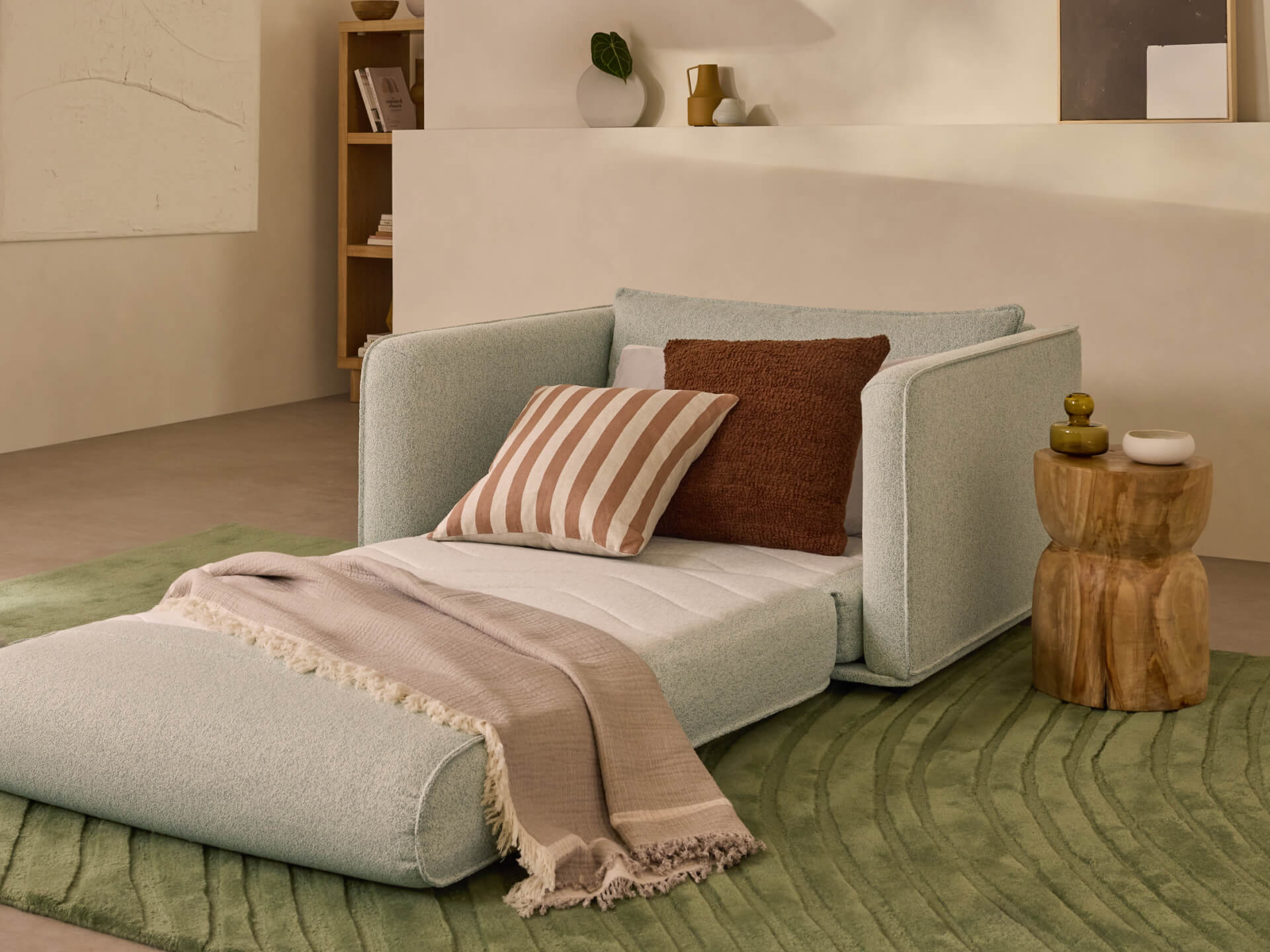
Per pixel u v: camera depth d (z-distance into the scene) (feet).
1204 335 12.68
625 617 7.43
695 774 6.65
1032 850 6.51
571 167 15.57
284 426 19.45
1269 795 7.13
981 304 13.58
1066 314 13.23
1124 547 8.29
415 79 21.43
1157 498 8.13
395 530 9.35
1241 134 12.29
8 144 15.94
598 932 5.76
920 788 7.25
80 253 18.04
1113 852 6.48
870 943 5.66
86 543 12.89
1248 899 6.00
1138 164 12.72
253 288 20.83
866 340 9.17
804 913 5.92
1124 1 12.91
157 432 18.88
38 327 17.60
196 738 6.35
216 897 6.04
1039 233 13.24
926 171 13.66
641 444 8.75
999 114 13.91
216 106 18.69
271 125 20.84
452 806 5.93
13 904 6.02
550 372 10.32
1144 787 7.25
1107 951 5.56
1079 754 7.71
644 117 15.70
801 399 8.97
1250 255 12.39
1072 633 8.46
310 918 5.86
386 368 9.26
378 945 5.65
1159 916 5.85
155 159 17.89
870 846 6.57
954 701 8.56
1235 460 12.71
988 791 7.21
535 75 16.29
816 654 8.19
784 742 7.91
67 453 17.34
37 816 6.84
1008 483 9.31
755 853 6.50
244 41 18.95
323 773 6.04
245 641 6.91
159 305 19.29
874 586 8.46
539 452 8.80
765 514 8.85
